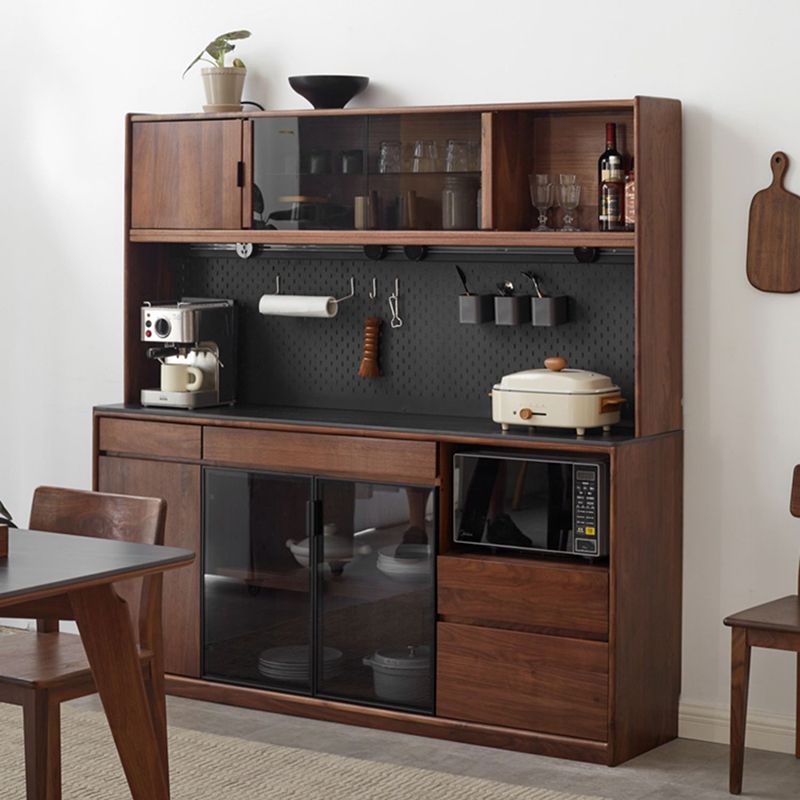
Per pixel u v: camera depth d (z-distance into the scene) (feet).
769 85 14.23
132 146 16.78
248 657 15.85
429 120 14.92
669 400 14.55
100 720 15.19
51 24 18.58
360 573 15.10
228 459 15.81
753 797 13.04
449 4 15.90
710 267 14.61
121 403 17.97
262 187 15.88
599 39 15.07
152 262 17.39
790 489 14.38
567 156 15.29
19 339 19.17
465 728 14.53
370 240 15.29
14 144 18.99
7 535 10.21
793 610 13.21
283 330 17.26
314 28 16.75
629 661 14.02
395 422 15.40
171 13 17.71
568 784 13.35
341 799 12.94
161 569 10.12
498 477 14.37
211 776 13.53
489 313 15.70
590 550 13.93
